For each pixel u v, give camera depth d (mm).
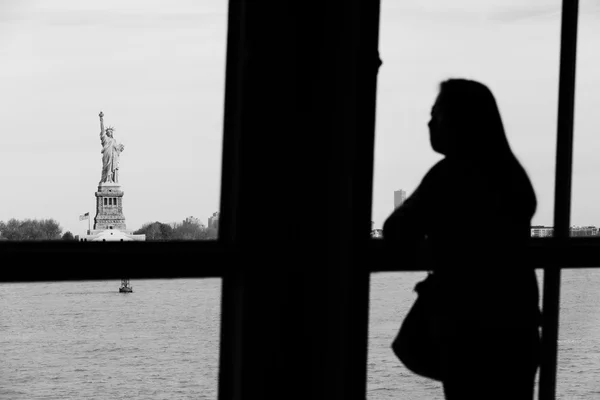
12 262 1696
